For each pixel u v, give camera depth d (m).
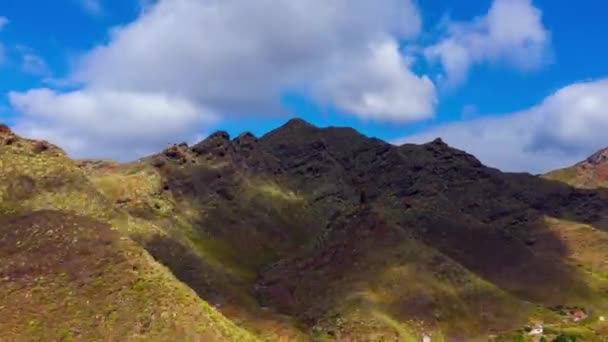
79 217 135.00
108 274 114.88
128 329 103.56
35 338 100.62
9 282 113.00
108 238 125.19
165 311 106.94
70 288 111.69
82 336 102.00
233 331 111.94
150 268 118.25
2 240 126.19
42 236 126.00
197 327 105.94
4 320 103.69
